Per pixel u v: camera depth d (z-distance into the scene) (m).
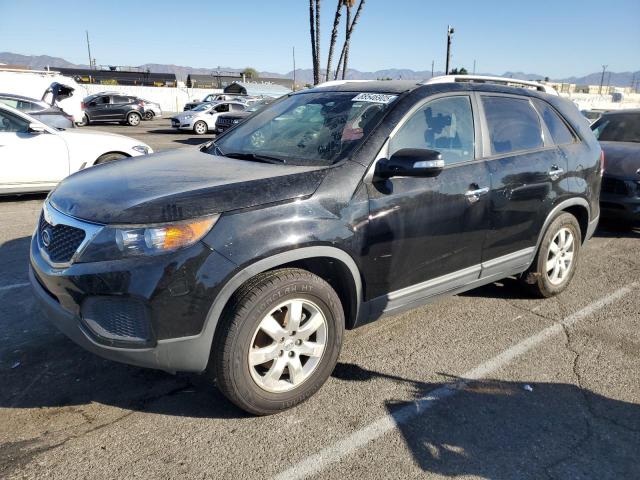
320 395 3.14
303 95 4.20
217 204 2.64
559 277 4.64
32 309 4.21
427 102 3.52
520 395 3.19
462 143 3.67
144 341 2.57
